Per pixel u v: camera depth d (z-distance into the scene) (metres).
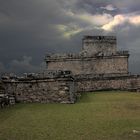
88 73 52.66
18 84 29.67
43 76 29.34
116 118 21.64
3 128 18.75
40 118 21.58
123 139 16.41
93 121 20.59
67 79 28.81
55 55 54.09
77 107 26.12
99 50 56.34
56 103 28.61
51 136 16.94
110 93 41.44
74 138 16.55
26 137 16.75
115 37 57.00
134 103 28.94
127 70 52.44
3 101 26.42
